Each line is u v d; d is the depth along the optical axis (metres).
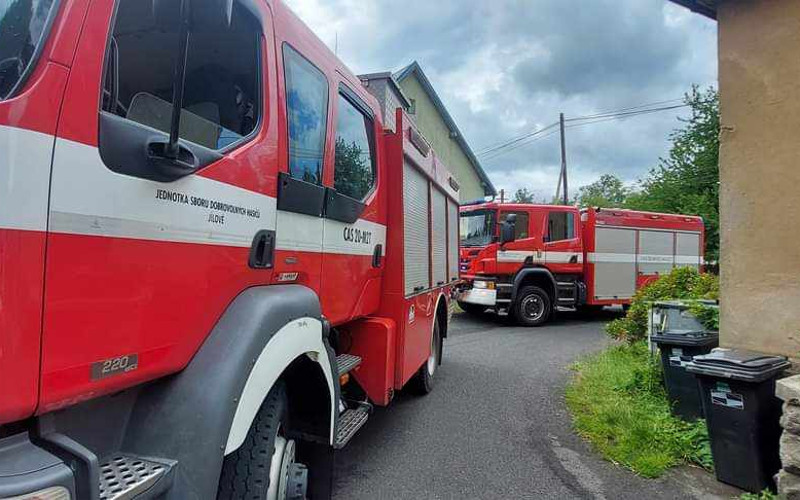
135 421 1.81
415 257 4.90
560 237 12.30
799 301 3.96
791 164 4.03
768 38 4.18
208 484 1.77
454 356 8.49
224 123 2.22
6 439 1.33
